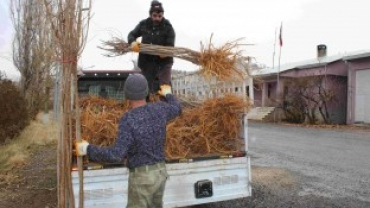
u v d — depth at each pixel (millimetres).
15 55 16141
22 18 16031
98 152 2842
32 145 10836
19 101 11453
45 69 16078
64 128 3258
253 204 5191
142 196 2908
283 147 11109
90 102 4707
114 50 4535
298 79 21219
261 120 23734
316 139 13219
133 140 2859
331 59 23016
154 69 5293
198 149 4324
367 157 9078
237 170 4234
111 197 3648
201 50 4328
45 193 5766
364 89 18875
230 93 4523
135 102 3021
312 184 6340
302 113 21438
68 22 3123
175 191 3939
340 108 21172
